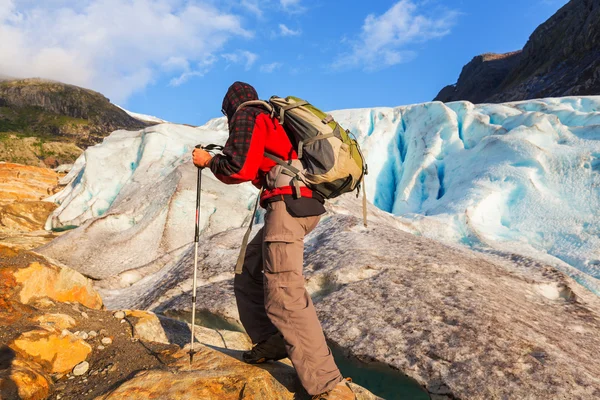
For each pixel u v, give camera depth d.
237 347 3.85
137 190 15.27
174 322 3.88
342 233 6.44
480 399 3.12
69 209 18.08
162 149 17.75
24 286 3.29
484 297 4.42
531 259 6.32
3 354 2.61
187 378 2.50
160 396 2.38
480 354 3.50
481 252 7.42
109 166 18.84
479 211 11.44
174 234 11.09
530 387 3.13
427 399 3.51
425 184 14.91
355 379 3.94
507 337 3.67
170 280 6.55
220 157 2.36
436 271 5.07
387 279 4.87
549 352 3.51
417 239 6.35
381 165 17.25
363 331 4.02
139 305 6.28
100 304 3.94
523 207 11.44
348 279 5.10
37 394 2.45
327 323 4.28
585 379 3.19
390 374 3.67
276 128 2.36
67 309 3.34
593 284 7.34
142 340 3.18
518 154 12.62
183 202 11.74
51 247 10.69
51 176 26.80
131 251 10.51
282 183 2.33
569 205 10.93
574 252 9.54
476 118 15.93
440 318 4.02
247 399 2.37
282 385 2.58
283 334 2.38
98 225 11.95
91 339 3.10
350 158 2.29
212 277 6.18
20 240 14.03
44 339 2.83
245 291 2.76
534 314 4.37
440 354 3.56
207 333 3.89
